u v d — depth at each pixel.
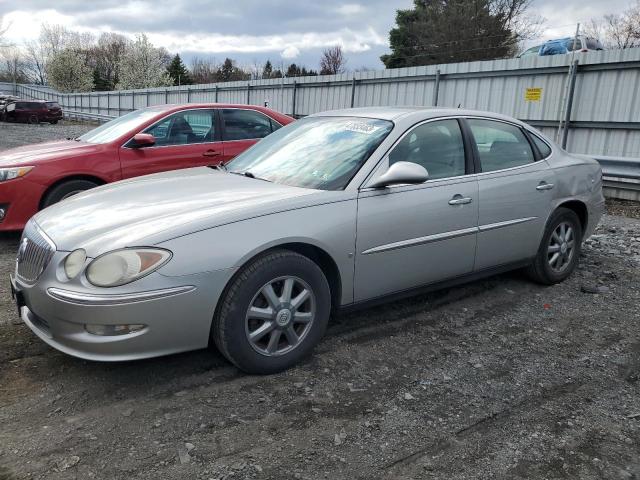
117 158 6.32
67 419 2.78
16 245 6.02
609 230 7.57
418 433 2.77
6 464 2.43
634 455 2.65
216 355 3.47
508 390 3.22
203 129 7.00
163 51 76.75
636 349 3.82
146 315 2.82
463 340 3.88
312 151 4.00
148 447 2.58
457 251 4.10
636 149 10.44
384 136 3.83
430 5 43.66
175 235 2.92
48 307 2.91
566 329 4.13
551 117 11.88
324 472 2.46
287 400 3.02
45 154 6.15
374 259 3.61
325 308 3.42
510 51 39.06
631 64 10.31
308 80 19.55
